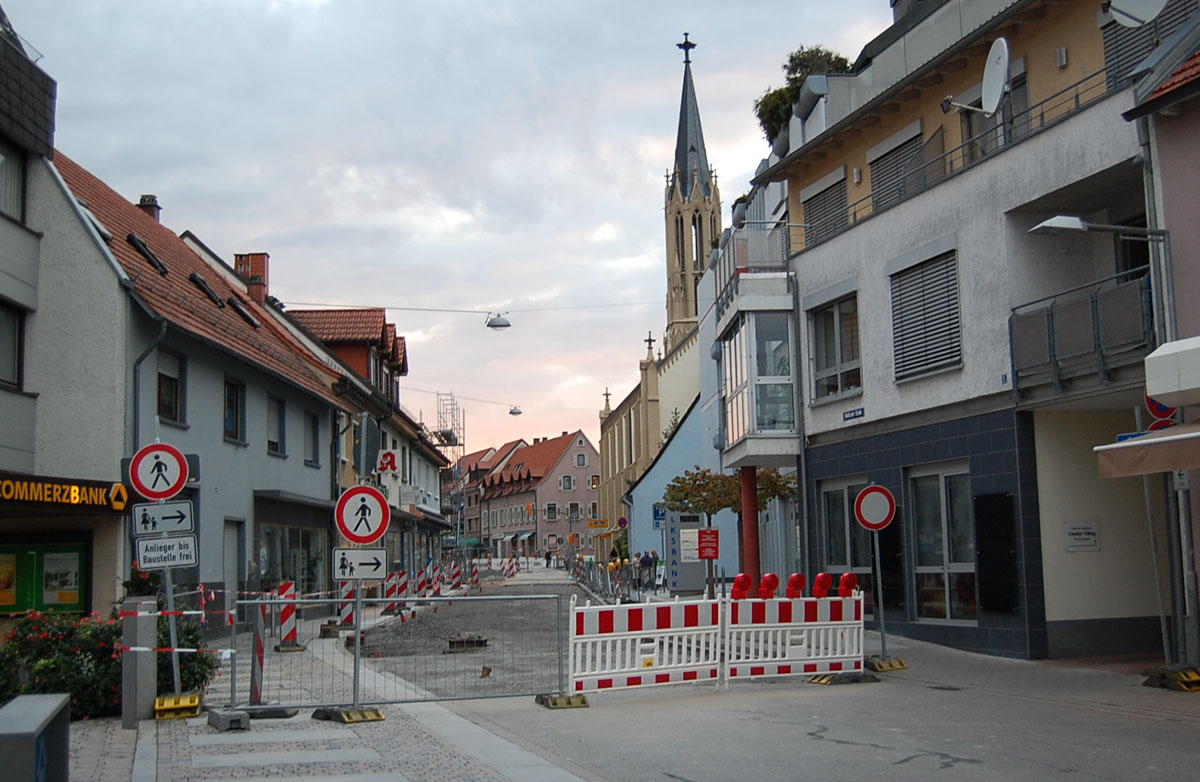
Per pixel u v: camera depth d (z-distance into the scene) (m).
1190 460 11.47
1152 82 13.93
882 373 20.09
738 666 14.31
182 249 31.61
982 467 17.38
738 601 14.41
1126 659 15.88
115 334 19.89
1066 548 16.52
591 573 49.50
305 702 13.29
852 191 23.48
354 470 37.47
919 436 19.06
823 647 14.90
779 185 29.36
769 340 22.91
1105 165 15.15
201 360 23.31
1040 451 16.66
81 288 19.97
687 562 39.03
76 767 9.18
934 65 19.81
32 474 18.42
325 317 43.09
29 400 19.58
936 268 18.73
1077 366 15.34
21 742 4.41
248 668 14.84
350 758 9.53
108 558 19.16
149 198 34.50
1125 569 16.69
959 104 19.08
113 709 12.31
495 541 147.50
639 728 11.15
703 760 9.23
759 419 22.75
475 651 18.17
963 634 17.81
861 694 13.35
